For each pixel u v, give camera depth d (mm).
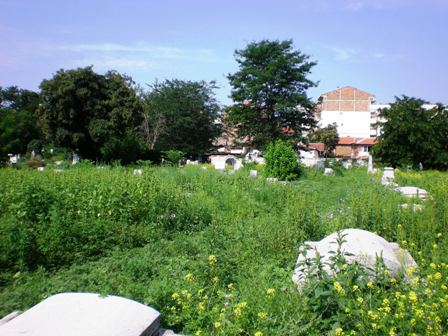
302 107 44594
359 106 92125
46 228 7129
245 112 44281
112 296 4254
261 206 12227
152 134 52688
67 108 38656
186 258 6836
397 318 3768
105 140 39094
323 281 4207
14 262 6328
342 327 3822
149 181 10578
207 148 56062
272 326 3932
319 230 8508
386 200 9734
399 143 36719
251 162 33688
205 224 9781
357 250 5625
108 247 7312
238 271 6012
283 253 6879
